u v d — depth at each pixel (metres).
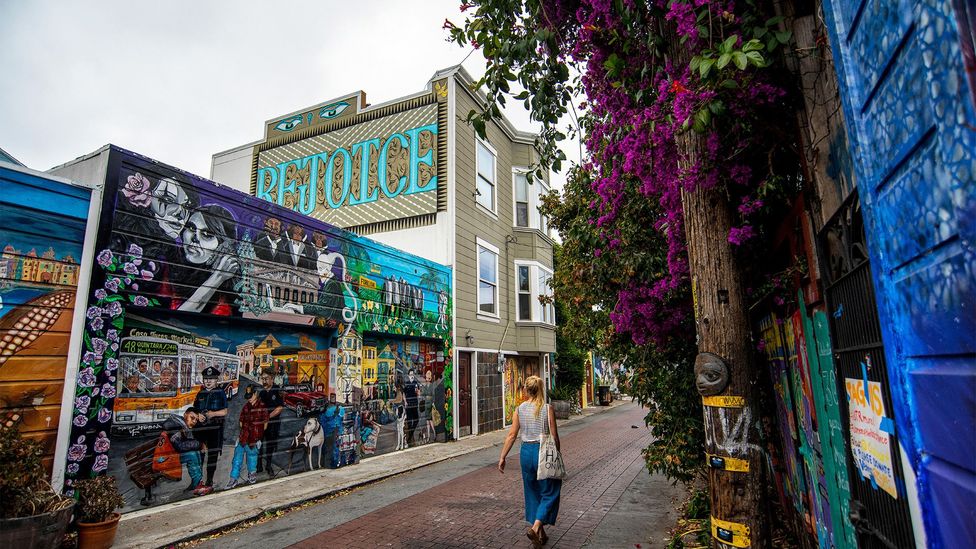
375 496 7.78
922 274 1.56
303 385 9.38
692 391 5.64
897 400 1.81
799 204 3.26
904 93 1.58
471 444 12.84
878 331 2.11
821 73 2.80
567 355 22.33
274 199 16.67
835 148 2.62
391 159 15.03
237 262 8.05
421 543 5.51
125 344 6.63
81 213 6.11
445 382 13.60
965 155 1.26
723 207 3.23
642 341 5.57
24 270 5.58
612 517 6.35
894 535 2.06
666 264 5.40
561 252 9.21
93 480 5.47
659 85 3.66
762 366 5.54
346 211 15.45
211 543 5.71
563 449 11.92
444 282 13.84
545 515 5.11
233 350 8.09
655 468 6.05
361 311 10.66
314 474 9.05
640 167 4.19
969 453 1.34
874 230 1.89
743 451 2.85
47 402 5.64
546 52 4.66
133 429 6.62
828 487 3.16
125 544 5.45
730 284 3.08
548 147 5.29
